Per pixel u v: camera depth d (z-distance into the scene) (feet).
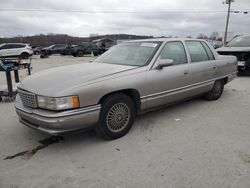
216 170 9.31
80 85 10.55
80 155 10.69
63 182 8.76
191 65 15.62
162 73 13.60
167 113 16.12
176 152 10.77
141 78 12.57
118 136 12.24
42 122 10.30
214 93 18.93
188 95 15.94
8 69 19.30
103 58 15.56
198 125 13.99
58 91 10.21
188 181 8.68
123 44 16.34
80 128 10.79
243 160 10.01
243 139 12.05
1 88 21.91
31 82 11.76
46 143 11.93
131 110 12.53
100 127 11.49
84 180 8.86
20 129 13.65
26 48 80.33
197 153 10.66
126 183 8.64
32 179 8.96
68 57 90.02
